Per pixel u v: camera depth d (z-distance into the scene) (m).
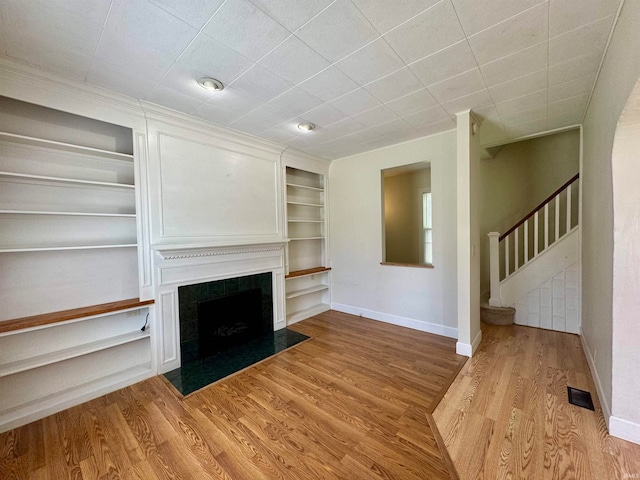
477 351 3.00
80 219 2.42
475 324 3.08
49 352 2.25
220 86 2.23
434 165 3.50
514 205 4.70
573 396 2.15
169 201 2.74
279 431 1.86
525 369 2.58
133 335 2.61
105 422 1.97
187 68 1.98
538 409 2.01
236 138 3.29
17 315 2.11
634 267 1.66
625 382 1.69
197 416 2.03
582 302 3.25
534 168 4.54
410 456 1.63
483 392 2.24
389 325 3.93
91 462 1.63
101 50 1.77
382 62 1.93
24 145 2.16
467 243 2.83
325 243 4.68
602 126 2.06
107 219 2.55
